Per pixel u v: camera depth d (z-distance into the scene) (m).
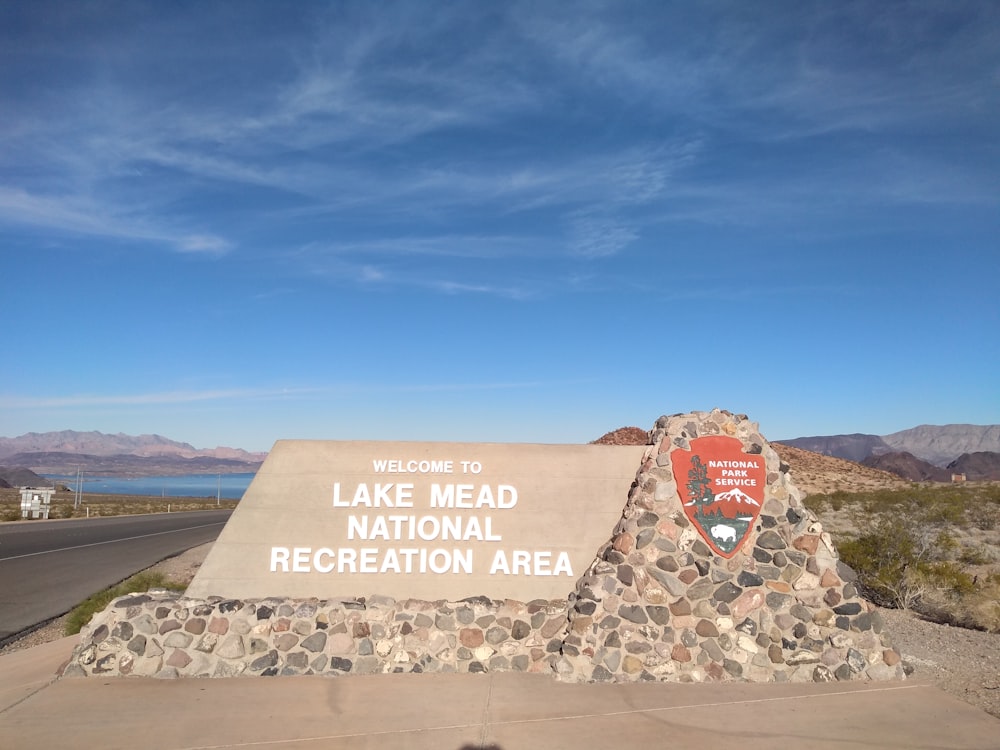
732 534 9.02
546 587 9.30
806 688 8.24
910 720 7.24
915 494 38.84
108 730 6.89
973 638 11.04
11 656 10.29
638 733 6.88
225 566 9.20
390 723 7.09
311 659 8.58
